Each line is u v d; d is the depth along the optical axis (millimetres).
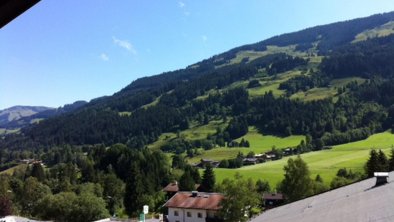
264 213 25469
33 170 137250
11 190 117062
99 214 79000
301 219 17516
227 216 64688
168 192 102375
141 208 94500
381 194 17062
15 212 100250
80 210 78312
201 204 71938
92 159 153250
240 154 173625
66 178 122750
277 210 24672
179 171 134500
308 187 79750
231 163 165250
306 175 80062
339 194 22469
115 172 132625
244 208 64812
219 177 133750
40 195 108062
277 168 146750
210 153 198625
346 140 189500
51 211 80188
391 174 24734
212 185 105500
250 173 138375
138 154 131250
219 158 186875
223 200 65312
